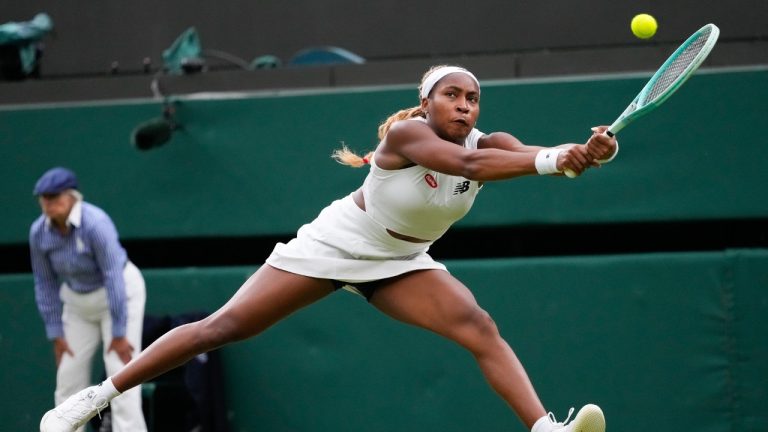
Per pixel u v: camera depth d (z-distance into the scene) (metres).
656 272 16.09
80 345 15.60
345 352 16.70
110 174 17.39
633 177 16.25
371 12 19.44
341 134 16.86
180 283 17.11
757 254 15.90
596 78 16.30
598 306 16.19
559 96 16.38
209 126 17.14
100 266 14.98
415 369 16.55
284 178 16.97
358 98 16.81
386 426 16.55
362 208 10.08
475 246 18.31
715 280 15.99
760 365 15.84
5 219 17.59
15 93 18.38
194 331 10.27
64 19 20.19
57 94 18.27
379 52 19.42
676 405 15.98
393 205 9.69
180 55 18.12
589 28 18.58
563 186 16.39
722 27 18.05
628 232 18.05
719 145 16.09
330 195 16.86
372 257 10.05
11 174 17.61
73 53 20.19
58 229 14.99
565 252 18.22
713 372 15.95
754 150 16.05
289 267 10.16
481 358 9.73
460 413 16.41
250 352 16.91
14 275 17.44
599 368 16.16
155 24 20.06
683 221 16.25
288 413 16.78
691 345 16.00
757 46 16.58
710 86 16.12
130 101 17.47
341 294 16.75
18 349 17.33
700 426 15.92
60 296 15.64
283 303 10.20
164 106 17.14
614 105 16.25
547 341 16.25
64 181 14.71
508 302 16.38
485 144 9.63
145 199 17.31
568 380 16.20
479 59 17.14
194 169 17.19
